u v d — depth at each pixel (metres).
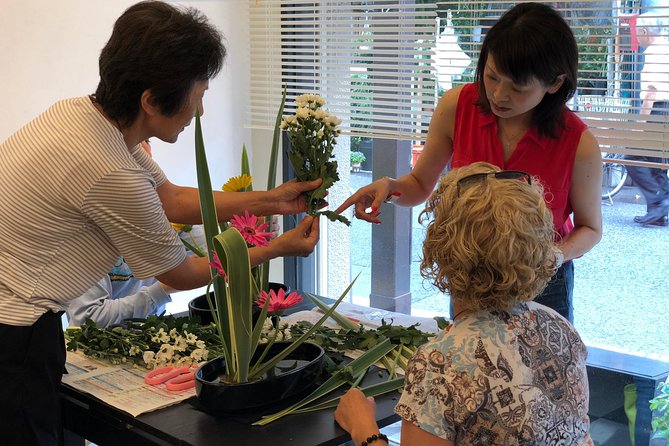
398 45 2.98
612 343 2.74
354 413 1.49
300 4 3.38
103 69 1.59
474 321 1.21
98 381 1.79
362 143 3.37
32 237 1.61
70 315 2.24
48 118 1.62
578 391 1.24
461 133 2.01
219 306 1.66
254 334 1.64
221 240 1.52
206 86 1.66
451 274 1.22
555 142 1.88
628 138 2.40
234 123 3.67
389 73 3.04
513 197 1.18
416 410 1.19
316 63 3.31
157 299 2.27
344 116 3.25
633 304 2.67
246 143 3.74
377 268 3.44
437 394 1.18
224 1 3.50
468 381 1.17
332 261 3.64
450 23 2.81
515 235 1.16
